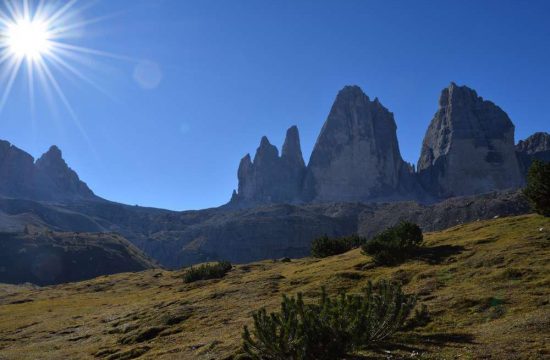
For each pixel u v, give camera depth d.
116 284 106.44
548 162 47.69
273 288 42.56
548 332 18.58
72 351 32.94
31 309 66.81
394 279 35.84
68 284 122.44
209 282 61.31
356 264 45.66
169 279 102.56
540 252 34.31
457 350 18.05
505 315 22.42
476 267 34.03
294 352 16.86
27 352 34.84
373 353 19.14
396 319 20.64
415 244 46.44
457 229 57.34
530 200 48.34
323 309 18.28
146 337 32.81
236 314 34.03
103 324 43.41
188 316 36.50
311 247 72.88
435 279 33.06
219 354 22.84
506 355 16.44
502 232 45.62
